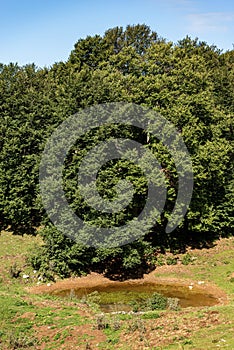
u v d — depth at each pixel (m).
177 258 35.72
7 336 19.36
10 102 37.09
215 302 26.69
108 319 20.70
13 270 30.55
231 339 15.77
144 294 28.72
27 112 37.28
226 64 48.62
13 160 35.88
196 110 36.44
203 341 16.05
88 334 18.95
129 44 58.12
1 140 36.34
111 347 17.44
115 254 31.61
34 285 30.08
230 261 34.09
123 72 42.19
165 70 38.94
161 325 18.55
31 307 22.70
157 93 35.66
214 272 32.22
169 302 23.11
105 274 33.22
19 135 35.94
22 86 38.09
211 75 44.00
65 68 46.91
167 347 16.17
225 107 42.16
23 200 36.56
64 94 35.28
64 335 19.08
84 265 33.72
